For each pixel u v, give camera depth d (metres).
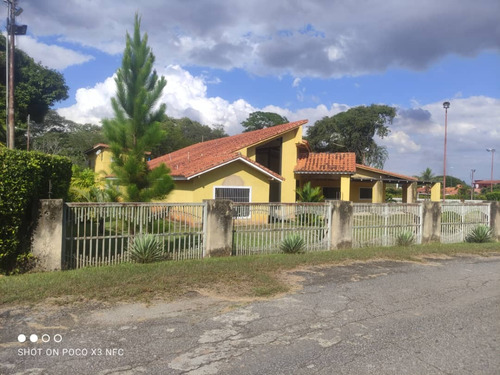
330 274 7.47
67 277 6.18
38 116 35.53
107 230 7.67
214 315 4.98
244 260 8.19
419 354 4.02
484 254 10.64
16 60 32.22
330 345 4.19
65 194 8.58
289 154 21.12
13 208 6.23
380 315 5.21
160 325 4.57
